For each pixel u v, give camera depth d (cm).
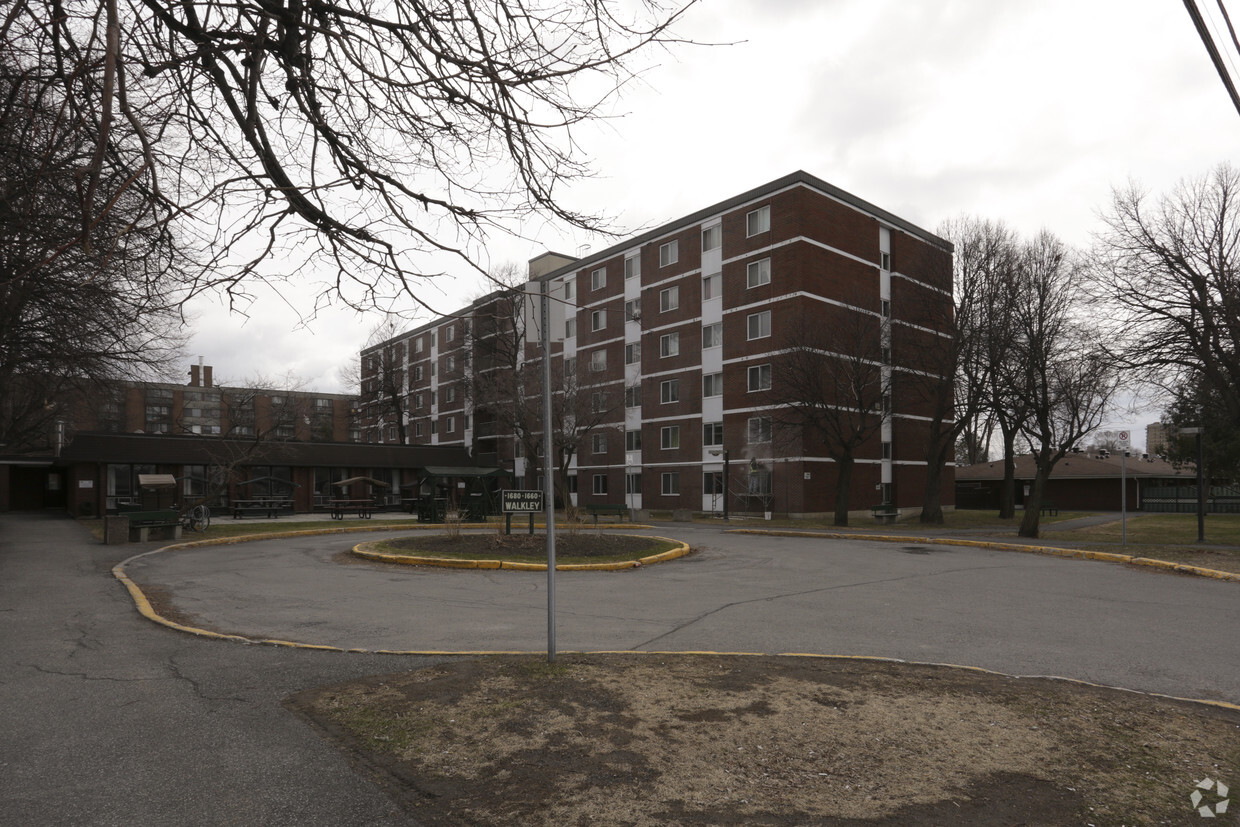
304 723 518
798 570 1571
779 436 3769
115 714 545
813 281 3853
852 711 534
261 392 5997
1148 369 2550
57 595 1142
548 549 668
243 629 897
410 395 6850
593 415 4191
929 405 4469
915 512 4328
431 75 438
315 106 460
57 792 411
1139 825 371
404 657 712
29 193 471
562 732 485
